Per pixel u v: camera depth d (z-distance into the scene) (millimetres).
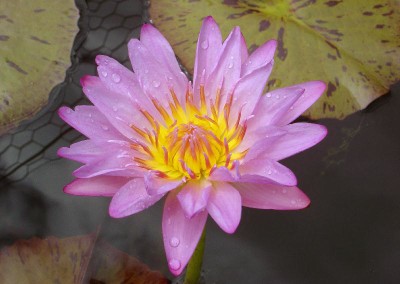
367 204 571
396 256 554
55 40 605
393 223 564
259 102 511
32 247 544
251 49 597
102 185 505
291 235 564
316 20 607
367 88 588
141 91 521
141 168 502
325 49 597
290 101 495
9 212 581
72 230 573
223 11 614
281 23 607
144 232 569
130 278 544
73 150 502
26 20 607
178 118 521
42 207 583
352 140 591
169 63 528
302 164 587
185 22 613
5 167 596
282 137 501
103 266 548
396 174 579
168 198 500
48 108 615
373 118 597
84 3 661
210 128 516
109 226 573
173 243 489
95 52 638
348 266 553
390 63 594
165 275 550
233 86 511
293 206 498
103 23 651
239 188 502
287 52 596
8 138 605
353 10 609
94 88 512
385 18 605
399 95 601
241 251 560
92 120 512
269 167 490
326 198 575
